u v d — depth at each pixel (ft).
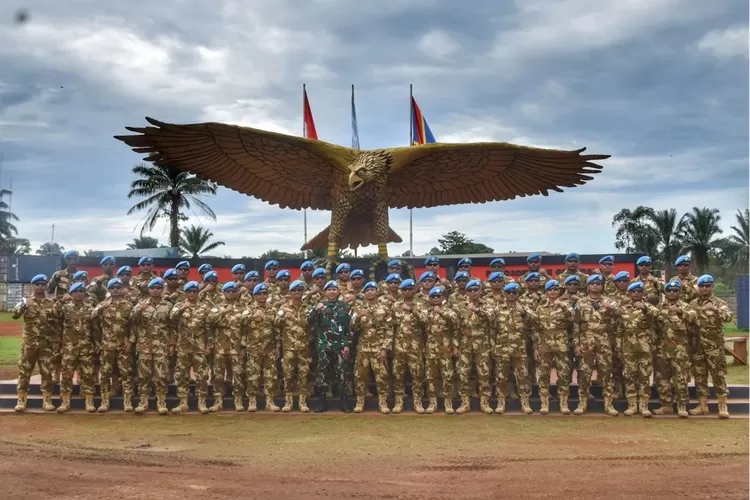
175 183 108.17
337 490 18.72
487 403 30.37
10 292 129.49
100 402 32.04
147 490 18.88
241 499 17.97
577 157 39.83
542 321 30.19
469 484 19.27
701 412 29.50
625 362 29.66
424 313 30.30
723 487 18.85
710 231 123.34
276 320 30.66
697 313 29.40
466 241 119.85
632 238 129.90
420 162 40.55
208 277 33.27
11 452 23.53
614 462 21.71
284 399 32.07
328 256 40.14
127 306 31.37
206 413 30.53
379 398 30.58
